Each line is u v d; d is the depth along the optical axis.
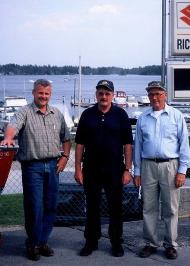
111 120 5.26
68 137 5.49
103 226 6.66
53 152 5.25
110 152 5.27
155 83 5.24
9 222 7.76
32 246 5.27
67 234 6.31
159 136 5.25
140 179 5.47
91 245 5.49
